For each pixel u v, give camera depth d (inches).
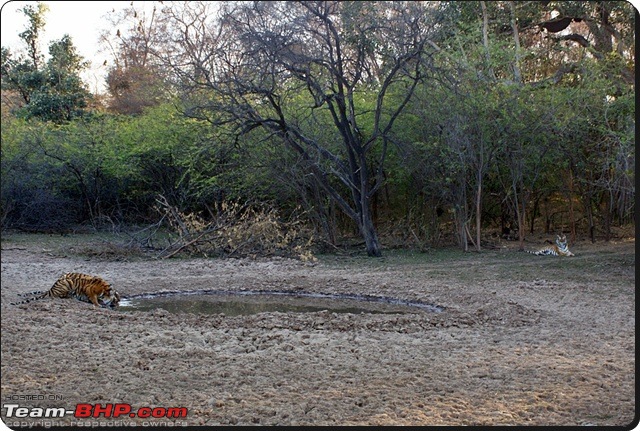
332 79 783.1
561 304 481.4
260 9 759.7
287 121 844.6
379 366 310.7
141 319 421.1
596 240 888.3
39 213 1048.2
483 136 799.1
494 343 358.3
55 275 636.7
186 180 1027.9
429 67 772.6
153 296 551.5
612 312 448.1
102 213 1149.1
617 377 291.0
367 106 892.6
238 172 890.7
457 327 400.8
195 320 417.1
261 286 586.2
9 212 1061.1
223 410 247.8
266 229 802.8
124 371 301.7
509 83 858.8
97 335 373.1
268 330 390.0
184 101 905.5
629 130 667.4
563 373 296.8
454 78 809.5
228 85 770.2
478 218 814.5
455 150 772.6
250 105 810.2
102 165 1093.8
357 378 290.4
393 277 630.5
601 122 789.2
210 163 947.3
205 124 906.1
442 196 850.8
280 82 796.0
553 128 785.6
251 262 741.3
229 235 796.0
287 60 772.0
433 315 437.1
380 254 802.8
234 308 494.9
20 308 447.8
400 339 366.6
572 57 1034.7
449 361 319.3
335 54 823.1
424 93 824.3
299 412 245.0
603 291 532.1
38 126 1190.9
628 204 866.1
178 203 1029.8
